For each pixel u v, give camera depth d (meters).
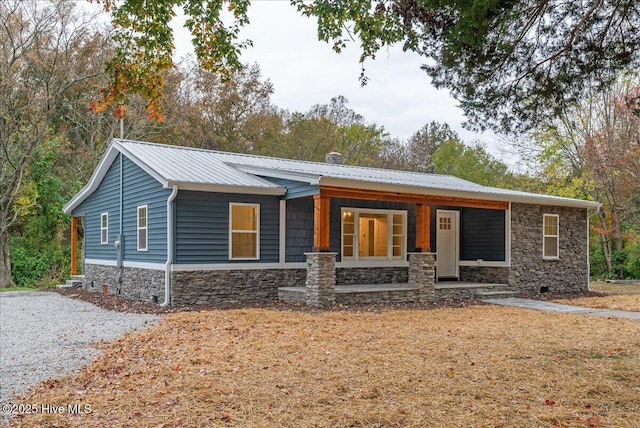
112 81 6.28
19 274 21.92
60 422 4.37
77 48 22.47
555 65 6.32
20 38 20.39
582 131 23.91
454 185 16.36
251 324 9.08
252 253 12.86
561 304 13.30
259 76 33.09
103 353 7.00
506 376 5.76
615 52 6.17
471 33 5.67
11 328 9.29
